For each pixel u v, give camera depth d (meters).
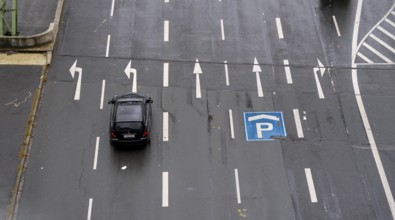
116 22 36.19
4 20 33.91
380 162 28.69
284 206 26.47
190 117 30.53
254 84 32.62
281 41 35.47
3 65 32.91
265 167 28.17
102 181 27.22
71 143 28.91
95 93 31.61
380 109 31.53
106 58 33.75
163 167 27.95
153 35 35.50
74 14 36.53
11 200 26.17
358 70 33.78
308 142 29.53
